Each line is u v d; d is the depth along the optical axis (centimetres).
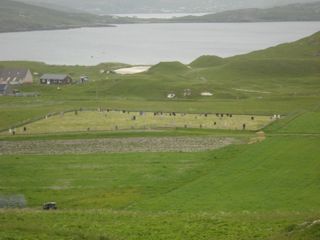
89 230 5762
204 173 9569
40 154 11356
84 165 10312
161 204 7669
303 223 5331
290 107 17012
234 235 5481
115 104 18000
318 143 11488
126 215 6550
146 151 11450
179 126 13938
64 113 15950
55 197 8325
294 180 8744
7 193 8550
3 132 13450
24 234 5191
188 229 5769
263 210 7112
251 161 10181
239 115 15588
